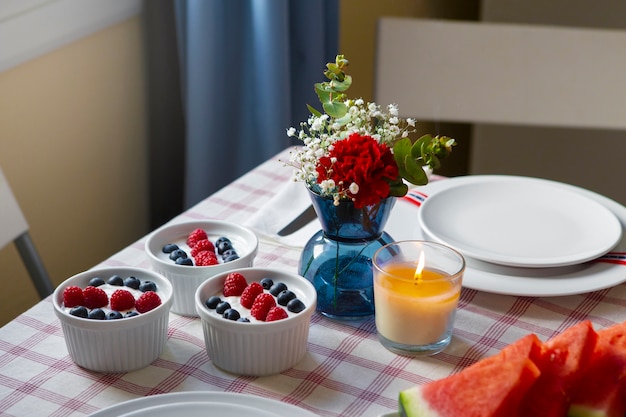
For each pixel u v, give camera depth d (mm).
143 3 1843
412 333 884
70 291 877
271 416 747
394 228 1146
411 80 2004
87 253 1862
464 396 716
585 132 2467
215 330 849
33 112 1637
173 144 2043
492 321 970
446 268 928
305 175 917
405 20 1981
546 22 2389
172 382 852
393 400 824
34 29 1566
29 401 815
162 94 1972
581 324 778
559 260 1000
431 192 1239
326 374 866
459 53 1960
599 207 1143
